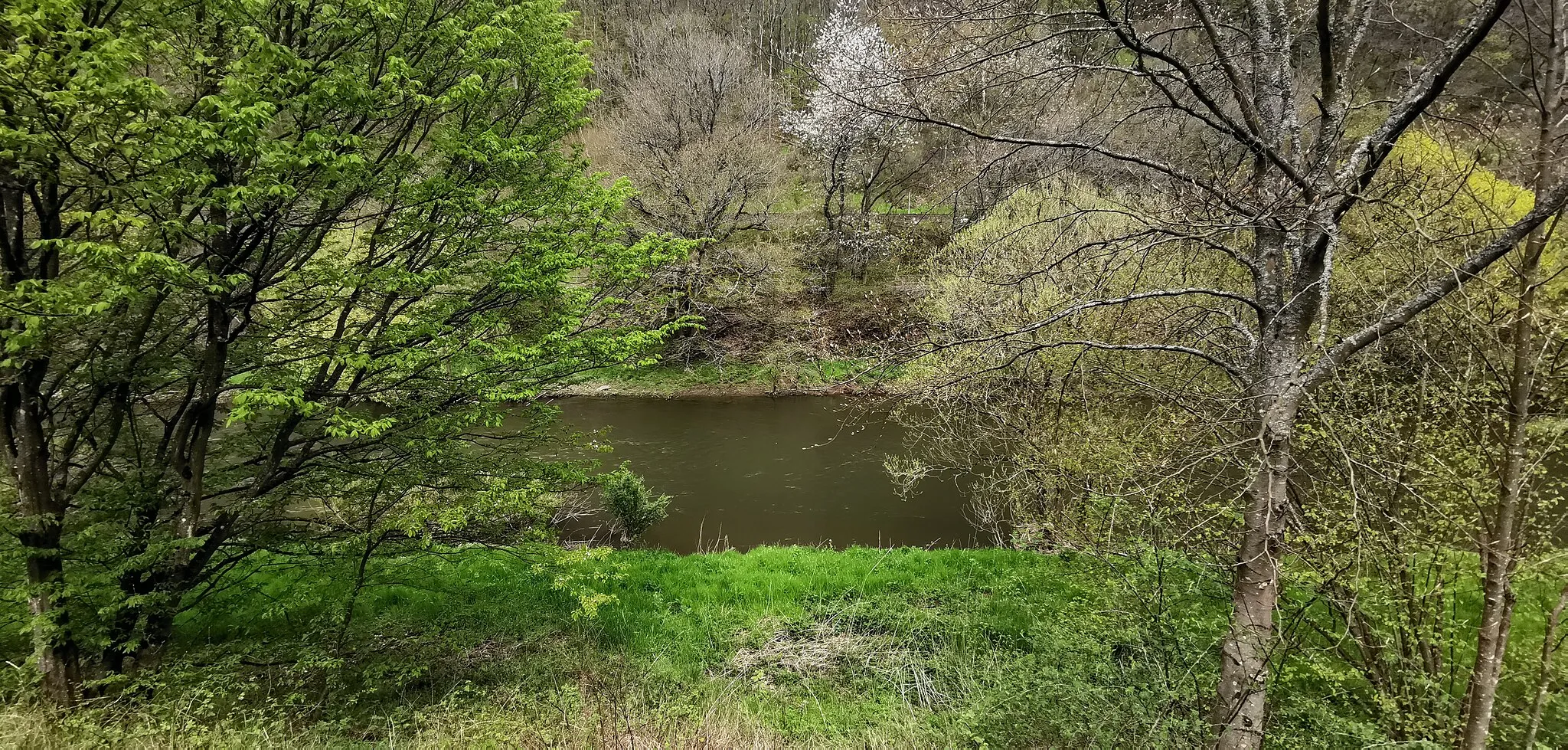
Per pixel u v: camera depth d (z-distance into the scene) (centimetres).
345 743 522
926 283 1112
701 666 679
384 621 736
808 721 582
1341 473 435
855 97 461
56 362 505
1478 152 361
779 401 2203
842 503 1351
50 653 510
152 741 474
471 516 671
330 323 629
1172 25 441
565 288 687
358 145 509
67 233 488
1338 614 482
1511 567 382
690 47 2591
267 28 513
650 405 2216
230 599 726
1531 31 320
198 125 431
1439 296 331
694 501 1391
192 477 580
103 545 525
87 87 398
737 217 2395
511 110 666
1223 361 418
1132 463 628
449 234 620
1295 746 427
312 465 634
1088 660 488
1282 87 376
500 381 650
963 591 820
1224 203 373
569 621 761
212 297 507
